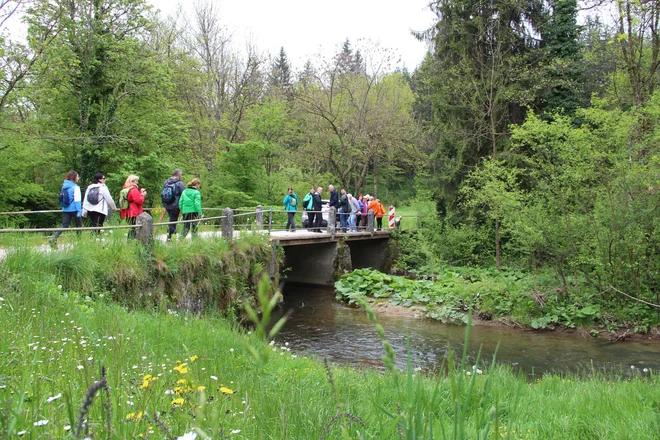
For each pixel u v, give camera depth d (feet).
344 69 96.94
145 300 27.81
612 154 44.01
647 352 37.42
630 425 14.44
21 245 24.17
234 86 100.78
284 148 99.91
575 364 34.01
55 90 55.93
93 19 62.28
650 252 44.06
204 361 15.55
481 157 71.72
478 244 73.51
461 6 73.00
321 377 18.07
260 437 8.42
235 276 38.75
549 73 69.41
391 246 81.56
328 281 66.44
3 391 6.93
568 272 49.42
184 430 7.30
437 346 38.17
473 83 70.79
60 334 14.55
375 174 133.28
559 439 13.71
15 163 54.85
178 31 94.79
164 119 75.97
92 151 64.34
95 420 6.61
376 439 8.63
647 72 53.42
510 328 45.14
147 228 29.94
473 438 10.10
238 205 77.77
